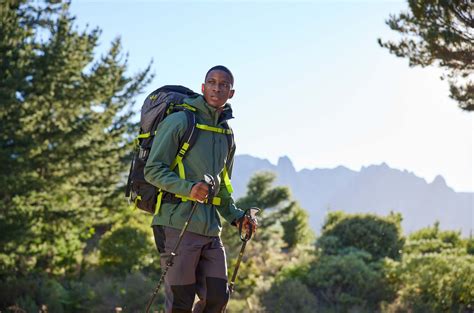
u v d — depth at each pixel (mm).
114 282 17312
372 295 15594
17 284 16172
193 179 4027
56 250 18906
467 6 11141
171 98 4129
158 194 4066
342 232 19266
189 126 4004
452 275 15078
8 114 16281
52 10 19328
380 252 18906
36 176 16984
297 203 36969
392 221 19500
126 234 20062
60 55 17547
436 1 11305
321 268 16406
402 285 15844
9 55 16359
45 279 17047
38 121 18047
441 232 25906
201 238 4031
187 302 3984
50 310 15711
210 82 4098
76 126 18594
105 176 22000
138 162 4133
